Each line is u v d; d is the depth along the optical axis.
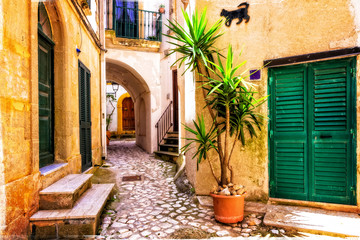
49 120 3.77
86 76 5.51
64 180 3.47
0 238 2.08
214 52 3.72
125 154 9.22
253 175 3.87
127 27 9.71
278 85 3.77
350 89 3.33
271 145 3.82
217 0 4.05
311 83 3.56
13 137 2.33
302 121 3.63
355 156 3.30
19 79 2.47
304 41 3.57
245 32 3.90
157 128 8.90
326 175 3.49
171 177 5.94
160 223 3.24
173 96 9.14
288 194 3.73
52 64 3.89
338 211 3.35
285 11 3.68
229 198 3.10
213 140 3.71
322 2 3.46
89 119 5.70
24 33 2.59
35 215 2.67
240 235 2.84
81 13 4.94
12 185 2.26
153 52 9.46
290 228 2.94
